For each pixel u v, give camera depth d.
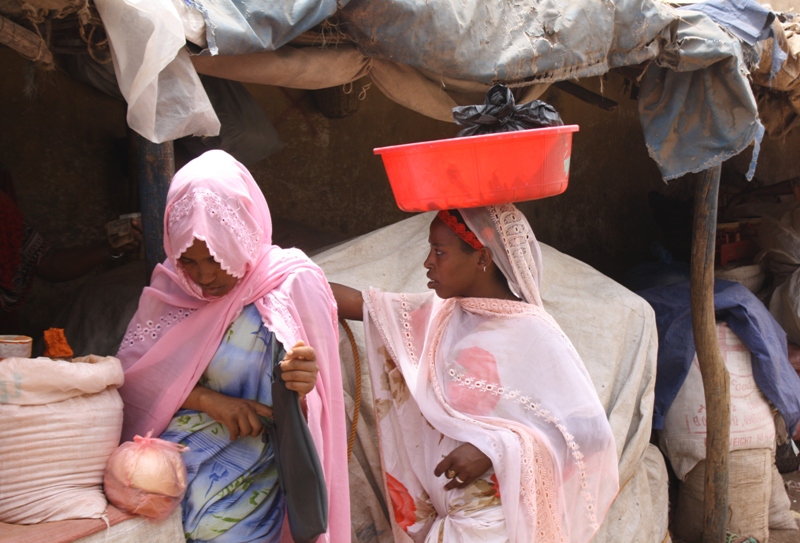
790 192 6.22
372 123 4.97
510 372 2.12
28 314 3.70
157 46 1.83
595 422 2.11
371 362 2.40
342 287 2.46
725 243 5.68
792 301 5.29
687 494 4.31
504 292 2.22
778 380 4.33
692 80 3.42
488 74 2.68
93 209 3.85
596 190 6.37
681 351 4.29
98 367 1.75
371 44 2.48
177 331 1.86
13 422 1.62
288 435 1.75
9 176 3.18
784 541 4.36
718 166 3.90
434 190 1.97
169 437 1.87
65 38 2.09
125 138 3.89
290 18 2.20
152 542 1.73
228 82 3.35
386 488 2.42
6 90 3.51
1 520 1.63
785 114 4.56
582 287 3.49
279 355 1.83
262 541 1.89
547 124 2.04
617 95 6.25
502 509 2.07
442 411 2.16
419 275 3.07
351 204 4.93
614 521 3.21
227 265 1.76
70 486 1.70
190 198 1.72
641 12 3.09
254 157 3.60
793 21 4.22
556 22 2.84
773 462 4.45
